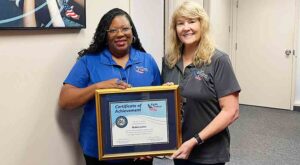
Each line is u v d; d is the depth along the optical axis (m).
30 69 1.53
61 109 1.75
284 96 5.19
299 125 4.36
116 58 1.65
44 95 1.63
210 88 1.52
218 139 1.59
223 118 1.50
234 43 5.57
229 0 5.42
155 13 2.95
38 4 1.51
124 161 1.64
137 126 1.49
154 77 1.70
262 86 5.39
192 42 1.55
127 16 1.63
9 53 1.42
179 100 1.49
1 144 1.42
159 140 1.50
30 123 1.56
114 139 1.48
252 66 5.45
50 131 1.69
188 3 1.56
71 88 1.57
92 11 1.94
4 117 1.42
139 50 1.75
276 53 5.17
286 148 3.54
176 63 1.64
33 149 1.59
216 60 1.51
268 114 4.94
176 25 1.61
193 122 1.56
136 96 1.47
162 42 3.11
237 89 1.50
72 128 1.86
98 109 1.45
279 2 5.03
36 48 1.56
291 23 4.96
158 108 1.48
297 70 5.06
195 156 1.60
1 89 1.40
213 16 4.56
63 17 1.66
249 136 3.94
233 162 3.18
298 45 4.98
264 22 5.22
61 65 1.72
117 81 1.48
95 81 1.59
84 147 1.67
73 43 1.80
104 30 1.60
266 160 3.23
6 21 1.36
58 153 1.76
